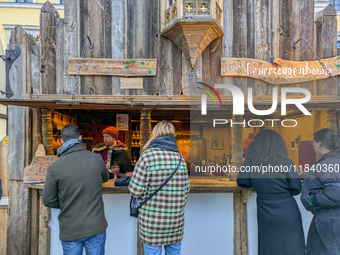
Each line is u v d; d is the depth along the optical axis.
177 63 2.42
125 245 2.17
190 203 2.21
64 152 1.59
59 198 1.52
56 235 2.22
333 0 6.59
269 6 2.49
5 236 2.41
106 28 2.40
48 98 2.31
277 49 2.48
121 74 2.37
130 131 3.81
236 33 2.46
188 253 2.20
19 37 2.30
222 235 2.22
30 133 2.29
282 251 1.66
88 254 1.57
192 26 2.22
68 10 2.37
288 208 1.68
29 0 6.48
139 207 1.52
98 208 1.57
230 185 2.10
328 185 1.59
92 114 3.72
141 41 2.41
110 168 2.28
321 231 1.65
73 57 2.36
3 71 2.75
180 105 2.12
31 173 2.17
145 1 2.42
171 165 1.50
